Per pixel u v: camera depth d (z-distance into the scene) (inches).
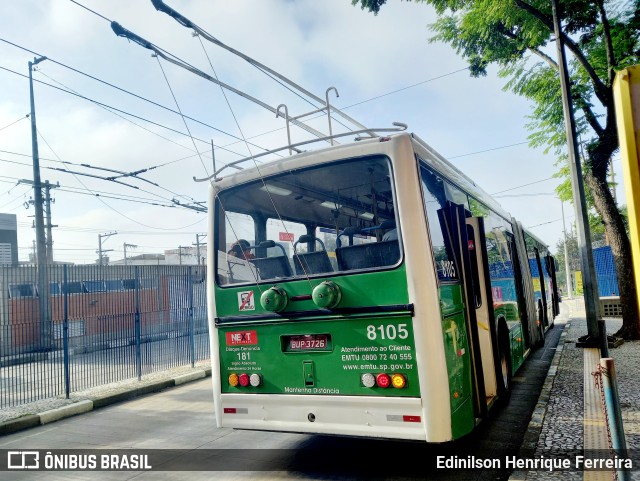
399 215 165.9
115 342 400.5
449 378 161.9
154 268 457.4
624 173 74.7
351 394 167.2
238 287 193.9
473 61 504.7
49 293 404.5
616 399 125.2
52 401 332.5
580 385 270.8
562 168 551.5
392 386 160.6
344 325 170.2
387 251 166.9
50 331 370.6
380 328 163.9
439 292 164.6
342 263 173.9
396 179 168.2
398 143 170.7
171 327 456.1
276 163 193.8
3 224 1259.8
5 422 278.4
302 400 175.2
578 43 462.9
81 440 252.5
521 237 408.5
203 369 441.7
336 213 178.7
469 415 177.8
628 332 423.8
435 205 188.5
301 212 186.7
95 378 382.9
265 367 184.9
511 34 466.3
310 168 186.9
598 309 408.5
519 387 309.3
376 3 402.6
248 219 198.5
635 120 73.9
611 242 440.1
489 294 237.6
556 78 474.3
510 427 227.1
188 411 305.9
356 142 178.1
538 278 489.4
